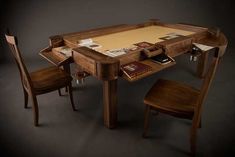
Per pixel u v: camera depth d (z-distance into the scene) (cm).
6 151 192
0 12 359
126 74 182
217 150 190
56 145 200
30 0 362
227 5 429
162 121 231
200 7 433
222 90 288
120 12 413
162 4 422
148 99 187
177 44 232
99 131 218
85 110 254
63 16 386
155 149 194
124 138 208
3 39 378
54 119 238
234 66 363
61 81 228
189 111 172
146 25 323
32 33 385
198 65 323
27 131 219
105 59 182
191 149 183
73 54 210
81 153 190
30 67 375
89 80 329
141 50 213
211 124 223
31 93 211
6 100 277
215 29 296
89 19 402
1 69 367
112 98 206
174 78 329
